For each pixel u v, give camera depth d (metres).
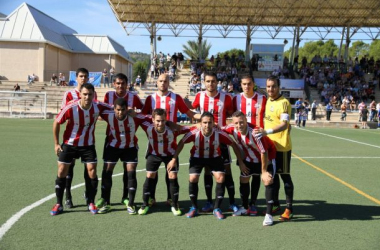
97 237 3.86
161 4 26.73
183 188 6.15
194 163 4.80
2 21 31.27
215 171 4.76
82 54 35.50
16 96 25.39
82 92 4.55
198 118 5.09
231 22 31.59
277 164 4.81
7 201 5.02
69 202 4.91
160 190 6.00
